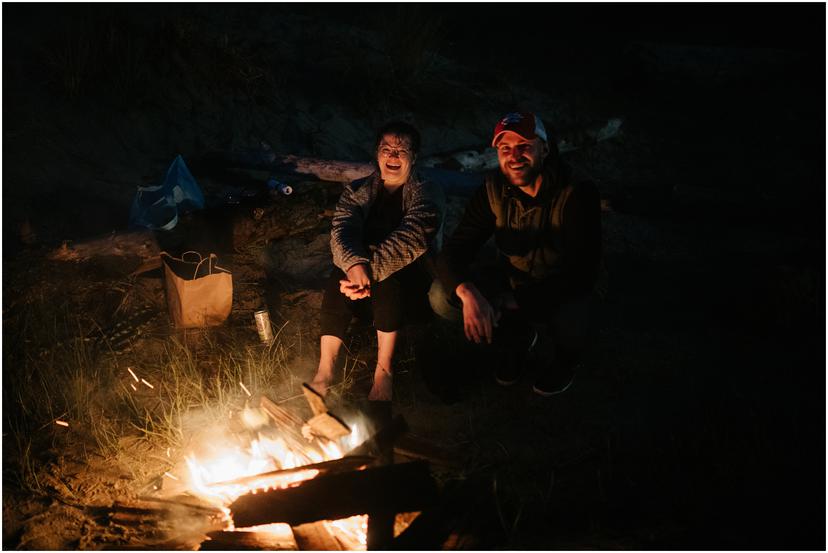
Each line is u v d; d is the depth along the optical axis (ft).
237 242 16.78
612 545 9.87
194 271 15.16
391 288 12.77
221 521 10.52
